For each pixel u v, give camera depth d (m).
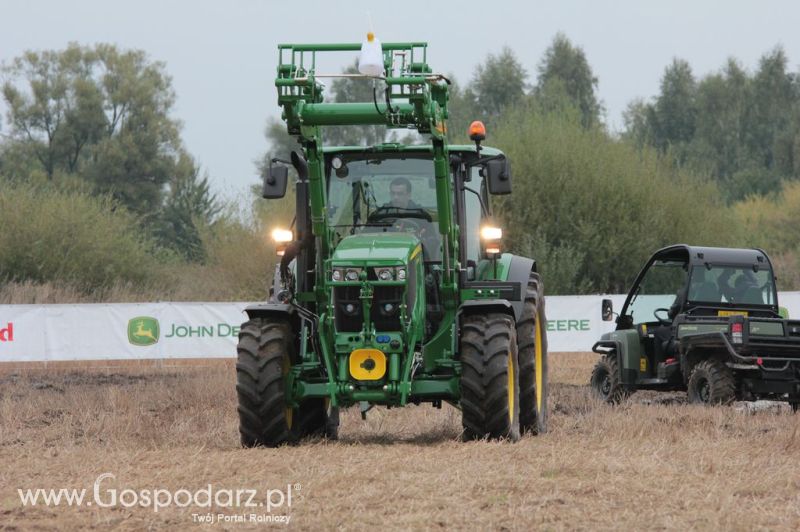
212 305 76.25
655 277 56.06
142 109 197.12
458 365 34.94
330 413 37.59
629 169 103.94
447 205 35.00
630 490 24.88
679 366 52.84
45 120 196.62
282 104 33.75
